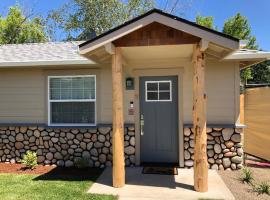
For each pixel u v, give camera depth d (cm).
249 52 722
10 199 521
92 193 556
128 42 571
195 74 567
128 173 698
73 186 600
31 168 768
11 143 845
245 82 2245
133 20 551
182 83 764
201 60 559
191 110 763
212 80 759
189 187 592
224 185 605
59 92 837
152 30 564
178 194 552
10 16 2464
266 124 826
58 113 838
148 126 800
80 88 827
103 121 804
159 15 545
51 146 819
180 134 763
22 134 838
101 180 647
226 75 755
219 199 526
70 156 808
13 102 852
